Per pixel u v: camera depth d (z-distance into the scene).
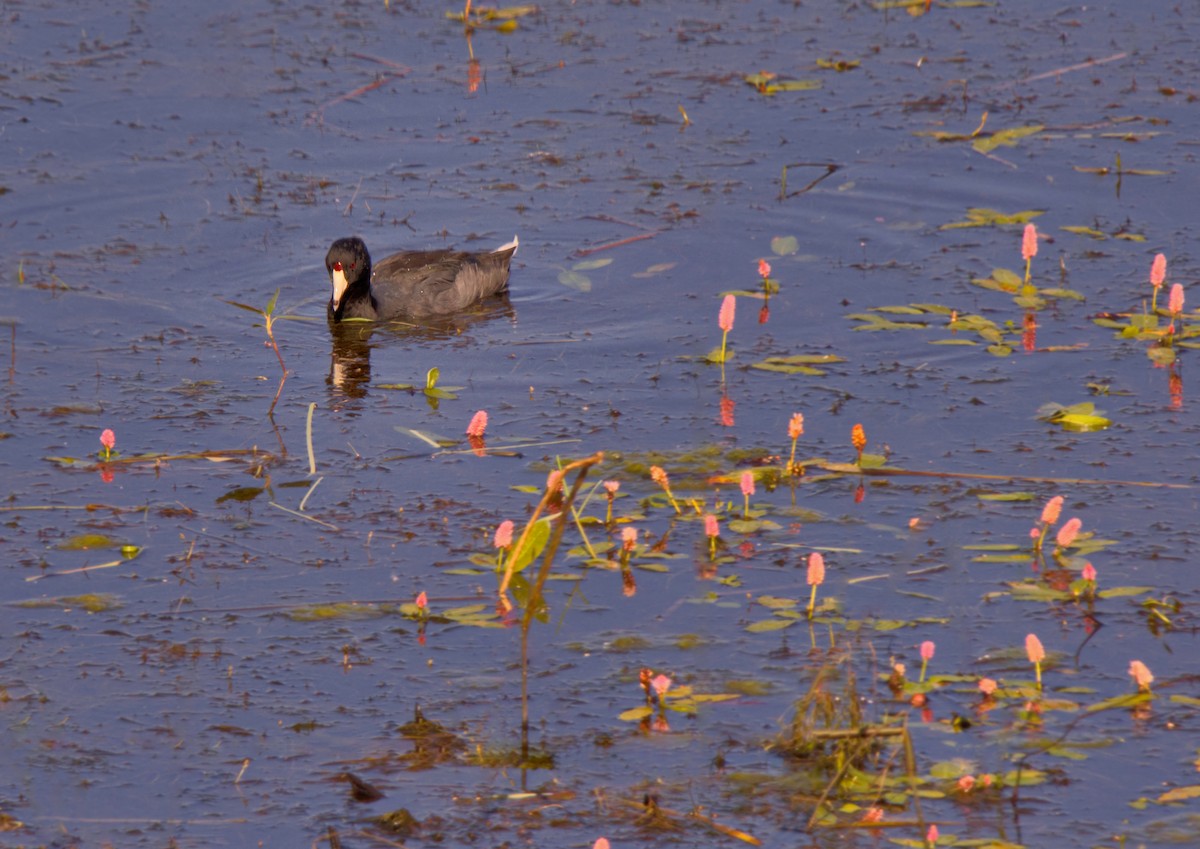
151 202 19.03
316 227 18.58
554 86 22.94
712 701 9.14
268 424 13.53
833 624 10.01
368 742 8.79
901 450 12.73
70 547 11.12
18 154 20.11
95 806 8.22
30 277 16.88
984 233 18.06
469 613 10.18
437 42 24.72
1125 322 15.47
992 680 9.14
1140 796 8.16
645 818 8.06
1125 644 9.70
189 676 9.47
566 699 9.20
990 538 11.16
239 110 21.88
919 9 26.25
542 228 18.61
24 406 13.77
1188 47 24.00
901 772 8.43
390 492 12.07
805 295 16.58
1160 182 19.17
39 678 9.45
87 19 25.23
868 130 21.22
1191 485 11.94
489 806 8.20
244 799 8.27
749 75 23.19
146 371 14.75
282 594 10.47
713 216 18.77
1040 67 23.34
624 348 15.40
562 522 8.61
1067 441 12.84
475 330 16.14
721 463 12.52
